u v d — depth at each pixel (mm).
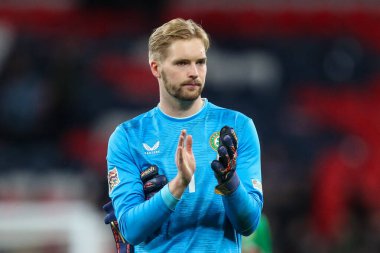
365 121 59188
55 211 24672
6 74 57969
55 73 57344
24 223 23984
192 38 13711
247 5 67312
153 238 14000
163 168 14047
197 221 13875
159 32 13938
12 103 55844
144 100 60438
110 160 14445
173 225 13891
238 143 14211
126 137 14344
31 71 59000
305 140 57312
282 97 61781
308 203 49406
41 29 64000
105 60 62625
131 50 63875
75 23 65000
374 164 55438
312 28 66688
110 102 59844
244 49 64500
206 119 14258
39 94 56469
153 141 14211
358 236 43500
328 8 67438
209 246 13867
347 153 56281
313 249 45844
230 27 66000
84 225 24391
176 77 13703
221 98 61250
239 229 13852
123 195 14031
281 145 56500
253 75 63031
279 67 63781
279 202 48969
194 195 13867
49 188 46094
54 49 62000
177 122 14203
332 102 61188
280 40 65562
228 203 13445
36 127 55656
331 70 64250
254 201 13758
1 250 23828
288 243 46844
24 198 44844
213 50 63750
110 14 65750
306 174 52375
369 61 64750
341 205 49219
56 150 54844
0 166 52656
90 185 45906
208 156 14016
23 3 65562
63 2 66000
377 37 65938
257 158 14320
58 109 56312
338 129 58469
